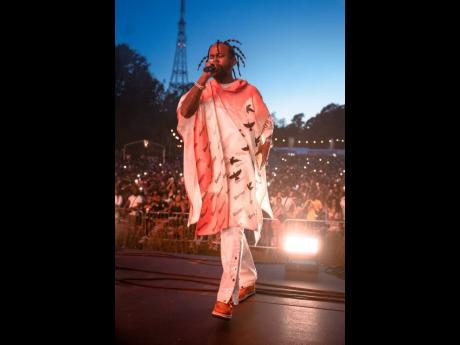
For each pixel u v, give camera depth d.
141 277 6.20
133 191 12.07
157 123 45.09
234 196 4.46
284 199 9.45
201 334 3.89
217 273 6.47
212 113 4.62
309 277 6.27
